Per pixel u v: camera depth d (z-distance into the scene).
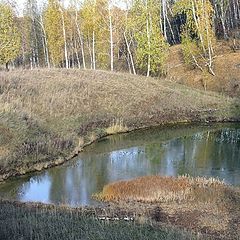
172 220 19.17
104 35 63.72
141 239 15.14
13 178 26.38
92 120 39.00
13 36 61.19
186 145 35.28
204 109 45.56
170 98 46.84
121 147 34.75
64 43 64.00
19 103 35.31
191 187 23.34
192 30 65.38
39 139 30.39
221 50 61.06
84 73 50.72
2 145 27.84
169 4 82.00
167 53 60.78
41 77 46.31
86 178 26.55
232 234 17.70
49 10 62.62
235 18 70.44
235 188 23.44
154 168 28.64
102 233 15.33
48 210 19.33
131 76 53.06
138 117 42.38
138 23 58.69
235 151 33.00
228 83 51.88
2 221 16.06
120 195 22.67
